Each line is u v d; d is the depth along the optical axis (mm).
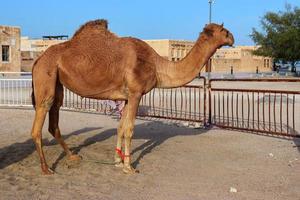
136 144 10844
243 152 10281
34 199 6598
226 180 7898
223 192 7172
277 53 59125
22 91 24328
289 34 56375
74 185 7375
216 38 8453
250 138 12062
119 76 8055
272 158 9719
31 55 57625
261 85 35688
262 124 15000
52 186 7277
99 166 8609
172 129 13492
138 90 8094
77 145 10508
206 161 9320
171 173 8297
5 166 8414
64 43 8180
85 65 7898
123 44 8172
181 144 11047
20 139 11242
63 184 7406
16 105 18406
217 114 17391
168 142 11266
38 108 7891
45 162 8023
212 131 13188
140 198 6777
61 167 8469
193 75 8531
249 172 8484
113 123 14469
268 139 11969
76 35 8234
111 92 8219
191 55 8516
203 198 6840
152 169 8531
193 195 6984
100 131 12758
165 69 8453
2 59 46844
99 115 16422
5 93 23328
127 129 8148
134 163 8930
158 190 7215
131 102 8117
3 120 14711
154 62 8367
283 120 15969
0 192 6867
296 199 6871
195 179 7922
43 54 8016
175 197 6863
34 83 7941
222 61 71688
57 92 8445
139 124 14469
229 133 12828
